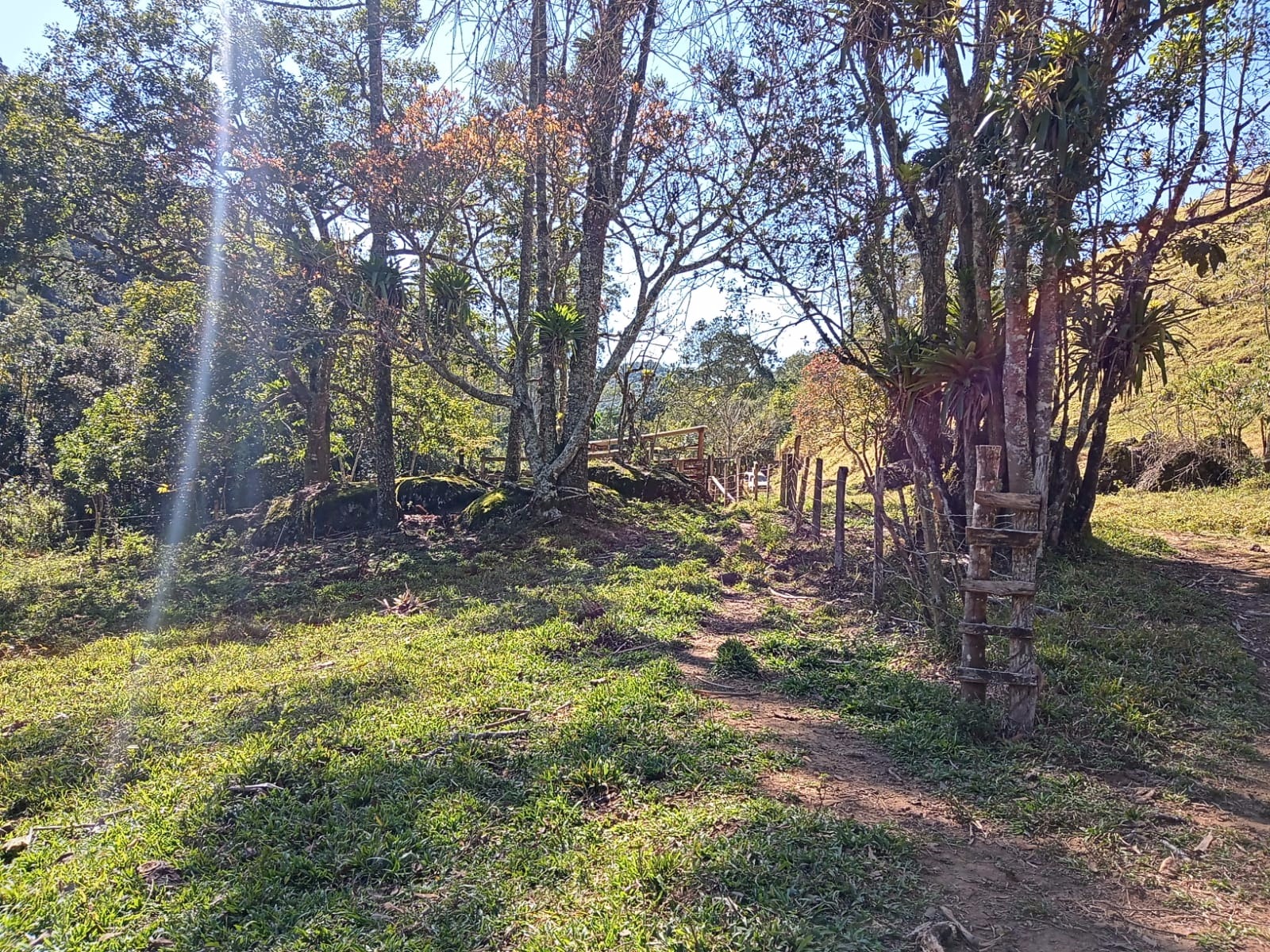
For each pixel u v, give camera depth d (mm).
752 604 8828
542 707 5383
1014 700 4926
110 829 3980
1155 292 12359
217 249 15078
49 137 14312
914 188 8742
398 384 20984
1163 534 12016
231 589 11625
